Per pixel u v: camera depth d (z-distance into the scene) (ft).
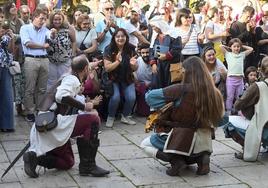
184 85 16.88
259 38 30.07
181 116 17.01
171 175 17.44
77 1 42.73
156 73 25.80
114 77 24.54
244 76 27.02
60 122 16.63
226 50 27.37
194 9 40.96
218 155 19.98
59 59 25.68
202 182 16.85
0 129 23.73
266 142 19.20
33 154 16.84
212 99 16.72
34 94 25.95
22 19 28.19
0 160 19.25
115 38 24.61
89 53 26.53
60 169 17.92
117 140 22.12
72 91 16.69
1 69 23.11
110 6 27.40
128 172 17.84
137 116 26.96
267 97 18.97
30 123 25.49
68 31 25.80
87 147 17.12
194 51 27.35
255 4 36.58
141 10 38.27
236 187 16.46
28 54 25.32
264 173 17.89
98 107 25.03
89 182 16.79
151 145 17.60
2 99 23.44
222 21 30.73
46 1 32.24
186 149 16.94
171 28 27.07
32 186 16.39
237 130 19.35
